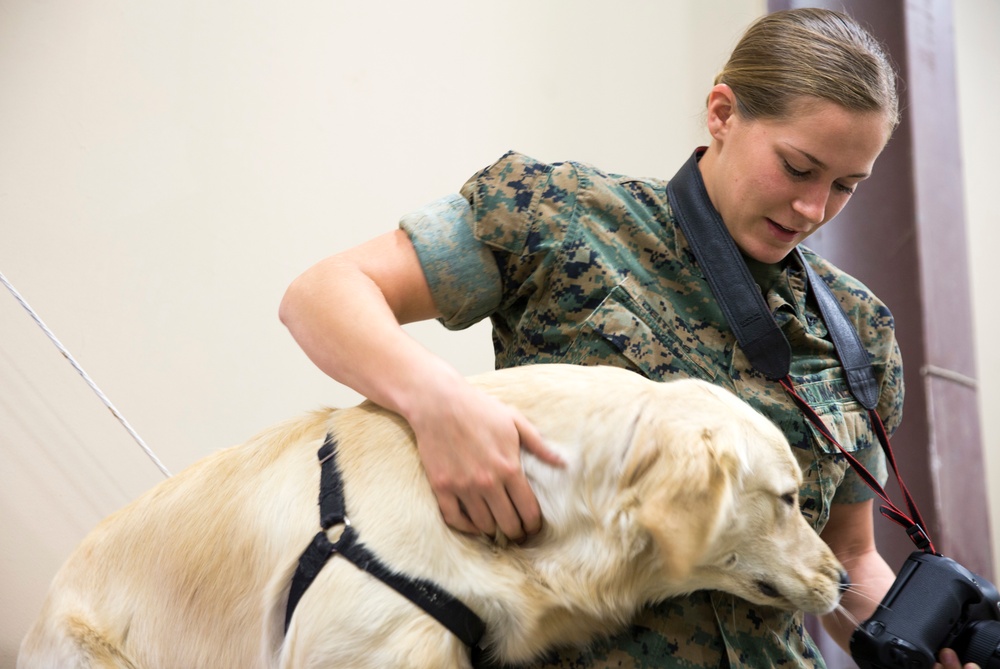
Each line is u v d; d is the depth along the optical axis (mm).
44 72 2016
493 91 2621
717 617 1206
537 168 1302
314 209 2332
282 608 1116
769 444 1192
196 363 2164
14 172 1980
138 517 1308
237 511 1213
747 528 1180
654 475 1112
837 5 2910
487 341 2611
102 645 1245
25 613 1932
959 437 2967
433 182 2518
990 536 3010
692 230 1292
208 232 2189
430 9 2510
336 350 1142
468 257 1257
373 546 1077
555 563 1132
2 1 1979
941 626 1188
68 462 2006
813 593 1199
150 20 2129
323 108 2346
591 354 1262
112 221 2076
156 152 2129
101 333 2051
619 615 1154
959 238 2994
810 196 1207
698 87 2971
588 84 2795
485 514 1090
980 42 3363
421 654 1051
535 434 1135
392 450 1157
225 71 2215
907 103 2912
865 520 1469
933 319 2924
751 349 1266
